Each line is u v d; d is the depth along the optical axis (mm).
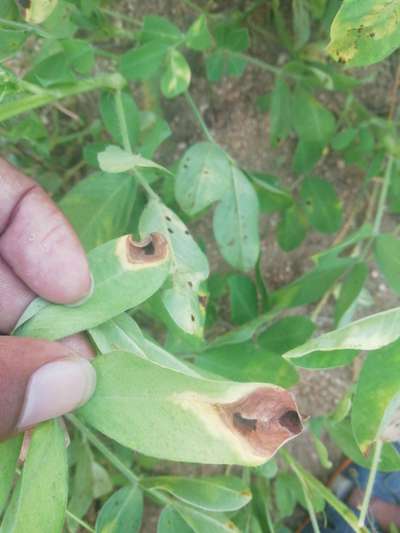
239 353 199
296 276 309
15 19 198
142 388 125
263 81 287
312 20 261
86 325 142
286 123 257
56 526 128
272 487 312
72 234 177
